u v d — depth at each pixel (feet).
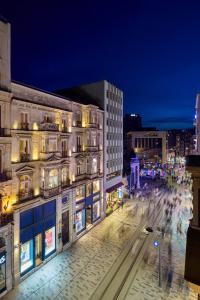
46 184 78.89
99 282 71.26
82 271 77.00
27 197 74.02
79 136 106.83
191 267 24.66
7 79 66.03
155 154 294.46
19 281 70.08
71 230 96.58
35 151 78.07
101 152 124.67
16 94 70.38
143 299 63.72
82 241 99.96
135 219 127.54
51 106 84.74
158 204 157.89
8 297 63.77
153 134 288.10
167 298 64.13
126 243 98.27
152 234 107.55
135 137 295.28
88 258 85.51
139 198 173.88
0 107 64.34
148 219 127.75
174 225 119.55
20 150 73.10
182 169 320.50
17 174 70.44
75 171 102.37
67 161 92.89
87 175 110.73
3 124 65.26
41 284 69.87
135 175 206.90
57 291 66.69
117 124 149.38
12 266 67.56
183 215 135.54
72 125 99.96
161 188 211.41
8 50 66.33
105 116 127.65
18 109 70.95
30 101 74.74
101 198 124.98
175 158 379.55
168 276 74.49
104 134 126.93
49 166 79.66
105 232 109.70
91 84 131.23
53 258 85.10
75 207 99.91
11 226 66.95
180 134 481.05
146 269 78.69
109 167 137.49
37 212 78.02
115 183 145.89
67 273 75.72
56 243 87.51
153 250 92.38
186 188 214.07
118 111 150.30
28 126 74.69
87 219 114.83
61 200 89.97
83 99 134.51
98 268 78.95
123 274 75.61
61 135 88.22
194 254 25.04
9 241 66.64
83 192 108.17
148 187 215.72
